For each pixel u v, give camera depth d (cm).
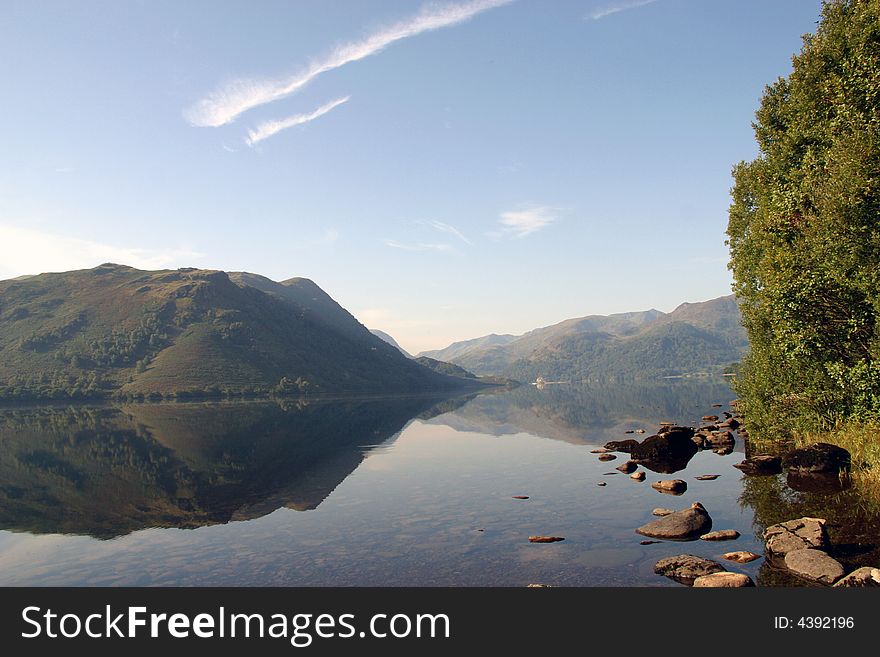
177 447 5606
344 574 1568
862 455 2328
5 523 2462
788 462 2619
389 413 11394
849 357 2502
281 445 5525
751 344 3738
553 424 7362
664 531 1777
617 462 3600
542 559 1595
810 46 2845
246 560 1758
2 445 6125
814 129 2717
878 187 2130
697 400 12656
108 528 2330
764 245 2864
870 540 1521
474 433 6297
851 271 2272
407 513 2331
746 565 1441
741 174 4034
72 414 13675
